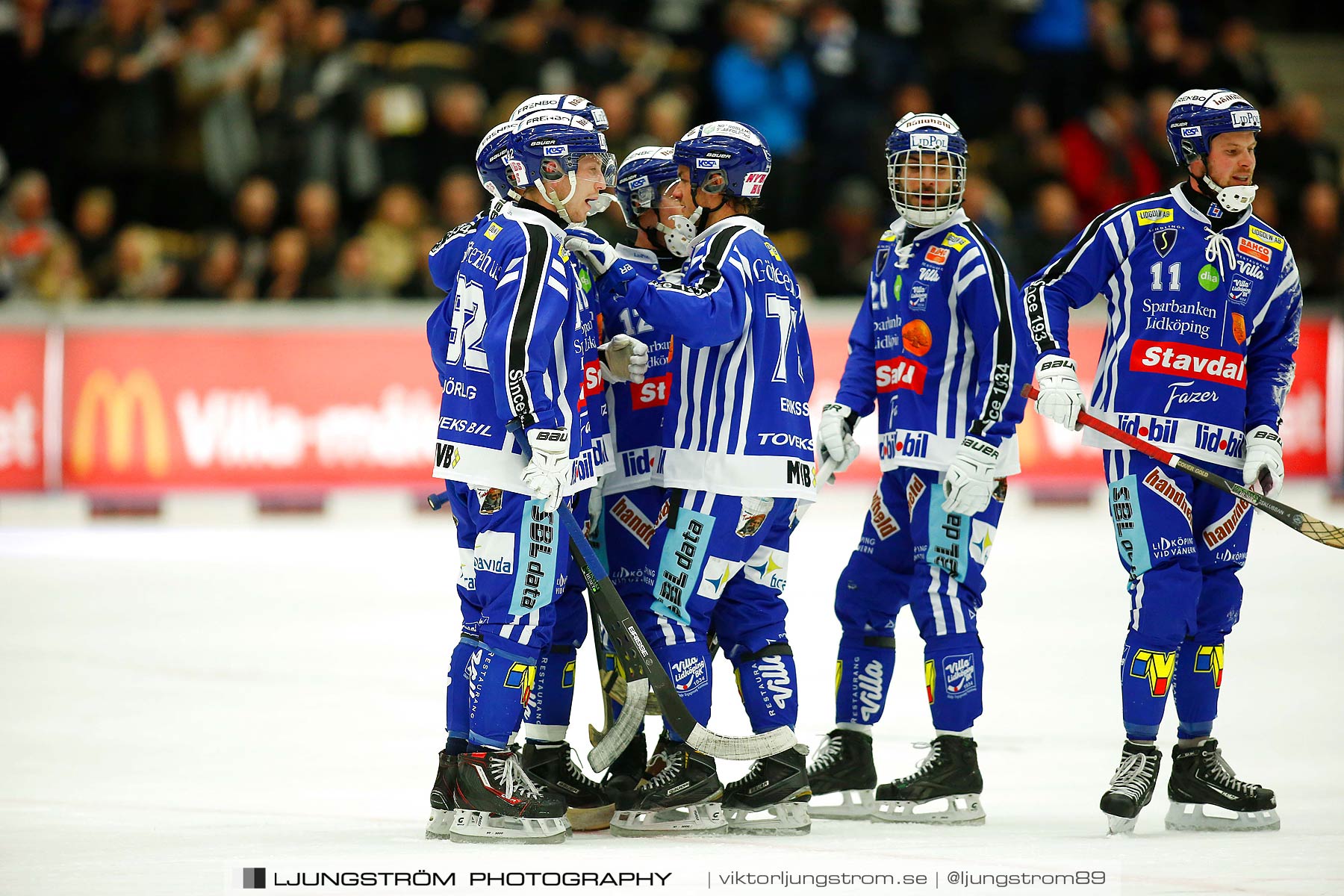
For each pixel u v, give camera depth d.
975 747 18.25
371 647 29.31
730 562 17.34
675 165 18.22
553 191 16.52
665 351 17.48
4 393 46.34
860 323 20.14
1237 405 18.33
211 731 22.83
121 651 28.83
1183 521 17.92
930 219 18.80
